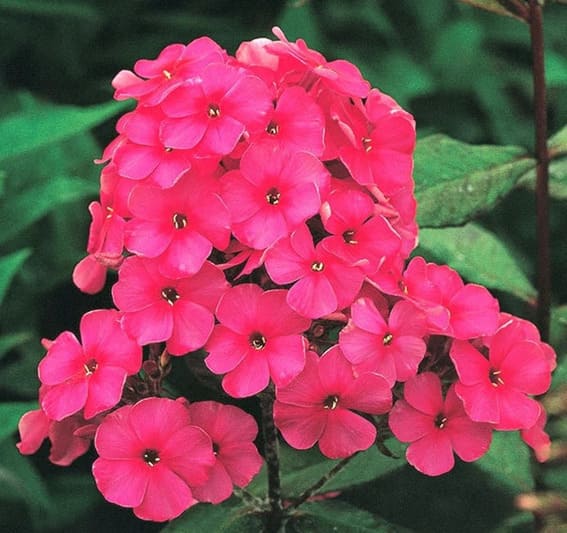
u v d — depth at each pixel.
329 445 0.57
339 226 0.56
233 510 0.61
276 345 0.56
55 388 0.57
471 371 0.57
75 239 0.85
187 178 0.56
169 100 0.57
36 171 0.84
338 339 0.58
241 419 0.57
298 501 0.61
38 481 0.80
